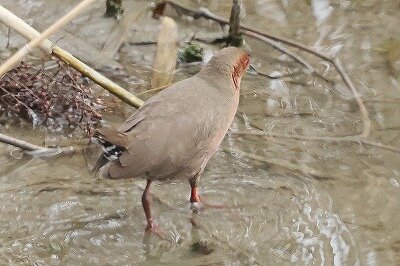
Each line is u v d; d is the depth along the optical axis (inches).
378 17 558.6
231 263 368.5
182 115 365.1
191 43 508.4
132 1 542.0
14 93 443.8
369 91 493.0
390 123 466.6
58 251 367.9
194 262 368.5
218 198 405.1
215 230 387.5
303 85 494.9
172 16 535.8
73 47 495.5
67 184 405.4
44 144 427.8
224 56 394.6
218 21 529.7
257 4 560.1
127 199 401.7
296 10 557.9
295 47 526.3
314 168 428.8
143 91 474.9
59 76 460.4
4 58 482.6
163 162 355.9
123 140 348.5
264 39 520.7
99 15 525.0
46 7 528.1
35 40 413.7
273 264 368.8
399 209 403.9
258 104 475.8
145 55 505.7
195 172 377.7
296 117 468.1
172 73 483.5
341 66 510.9
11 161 416.8
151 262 367.9
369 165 433.4
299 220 395.5
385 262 371.6
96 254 369.1
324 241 383.6
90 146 428.1
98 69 486.6
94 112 442.9
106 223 386.0
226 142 442.3
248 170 424.2
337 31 542.0
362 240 384.5
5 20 420.8
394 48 528.7
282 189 413.4
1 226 377.7
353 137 453.1
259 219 395.2
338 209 402.9
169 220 390.9
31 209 388.8
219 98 383.2
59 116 444.5
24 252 364.5
